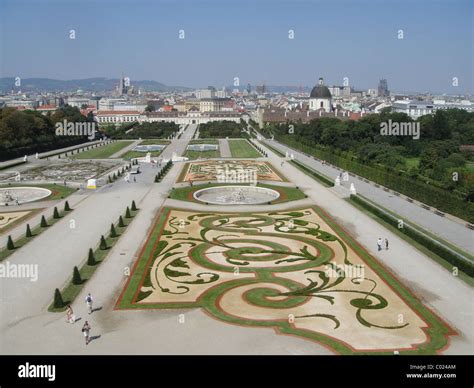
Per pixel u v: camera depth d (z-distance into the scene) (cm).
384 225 13038
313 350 6669
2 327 7400
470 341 6938
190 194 17188
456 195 14650
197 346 6794
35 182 19862
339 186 18975
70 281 9194
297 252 10731
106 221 13488
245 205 15412
